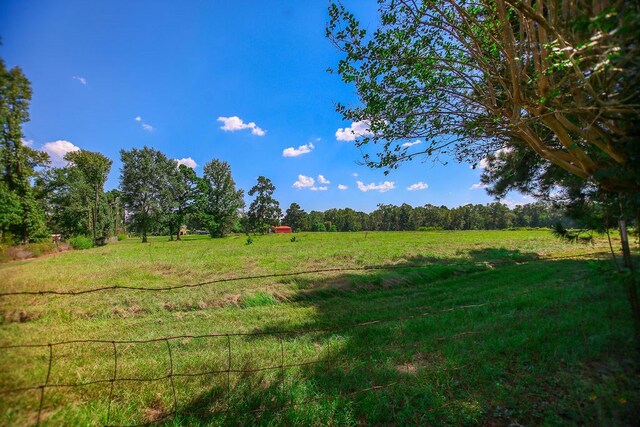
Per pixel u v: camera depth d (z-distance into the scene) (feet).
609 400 8.73
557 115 9.64
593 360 11.05
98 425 8.46
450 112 13.03
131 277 38.14
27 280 12.42
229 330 18.19
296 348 14.30
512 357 11.84
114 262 53.36
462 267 38.52
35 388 7.55
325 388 10.39
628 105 6.81
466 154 17.58
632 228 11.66
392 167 14.11
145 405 9.75
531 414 8.66
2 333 9.14
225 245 102.17
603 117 8.14
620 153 8.50
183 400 9.90
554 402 9.04
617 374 10.01
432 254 56.29
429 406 9.26
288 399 9.77
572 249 54.13
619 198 9.30
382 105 12.77
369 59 12.37
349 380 10.91
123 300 25.31
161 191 159.94
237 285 31.07
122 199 159.02
